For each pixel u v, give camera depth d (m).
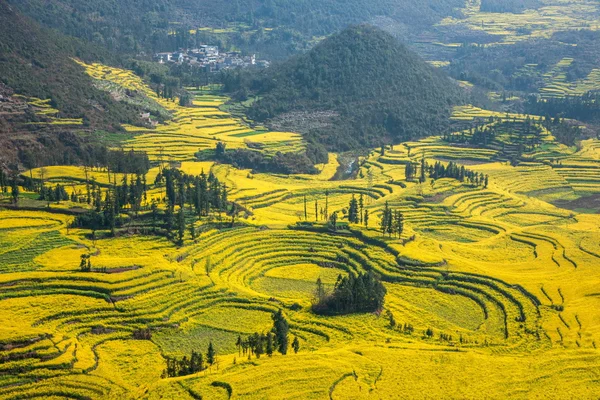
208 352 194.50
